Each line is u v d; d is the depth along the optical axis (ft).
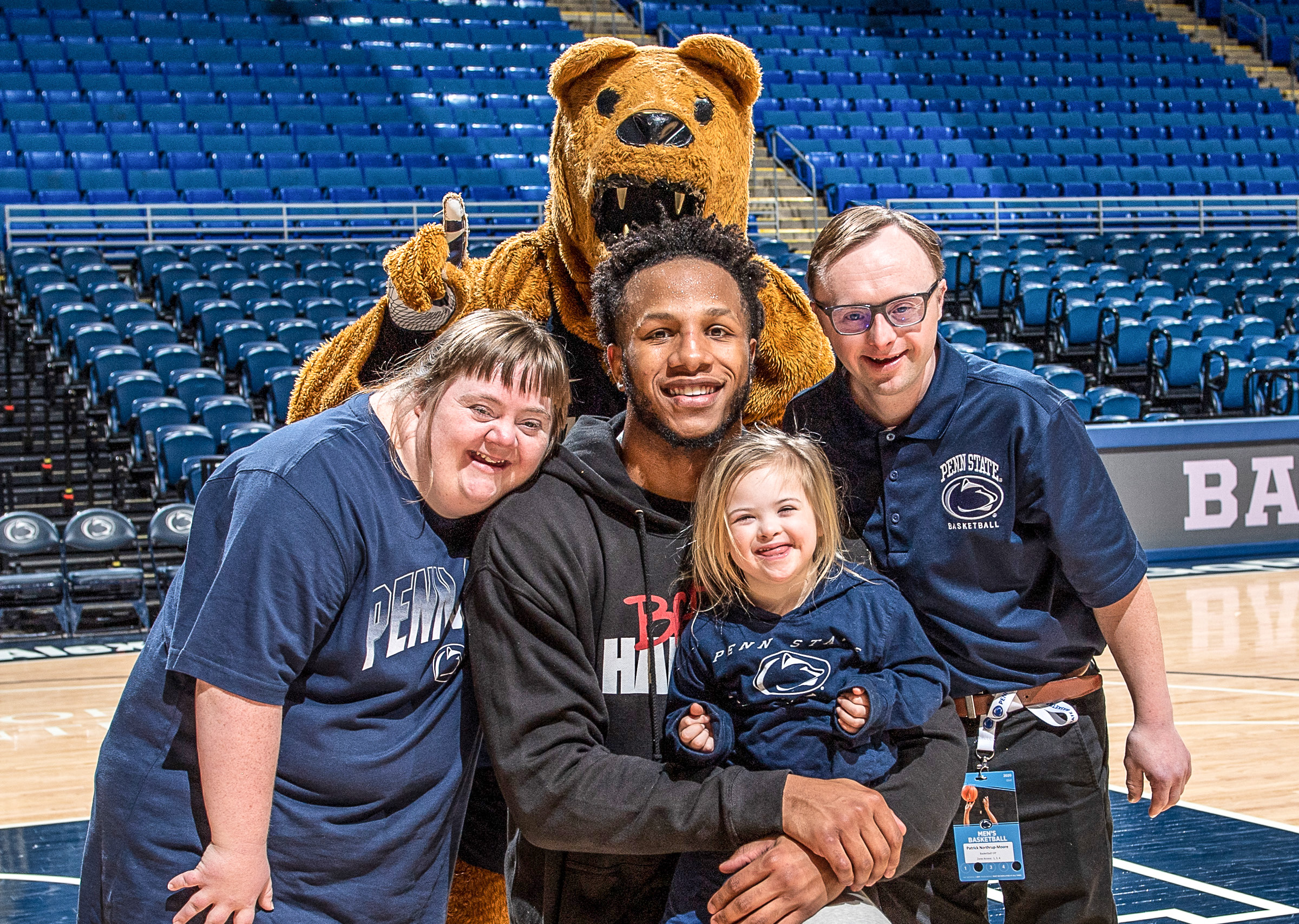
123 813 5.23
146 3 46.91
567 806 4.91
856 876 4.72
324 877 5.28
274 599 4.97
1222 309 34.96
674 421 5.34
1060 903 6.29
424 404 5.28
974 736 6.22
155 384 25.59
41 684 18.54
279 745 5.10
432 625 5.38
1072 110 52.90
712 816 4.81
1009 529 6.08
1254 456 26.71
